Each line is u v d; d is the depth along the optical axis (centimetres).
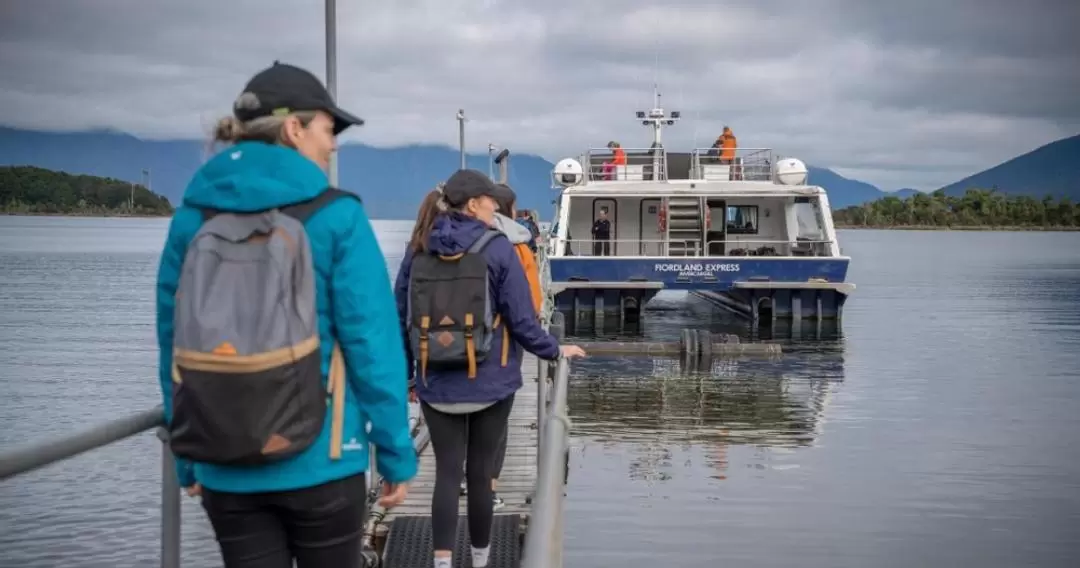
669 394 1873
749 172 3228
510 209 682
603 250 3039
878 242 17562
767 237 3228
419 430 1034
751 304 2977
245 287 261
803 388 1969
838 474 1269
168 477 347
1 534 1029
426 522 708
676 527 1035
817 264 2852
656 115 3447
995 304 4509
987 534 1035
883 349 2631
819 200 2966
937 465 1327
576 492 1165
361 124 307
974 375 2194
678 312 3672
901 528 1048
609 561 933
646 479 1228
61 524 1066
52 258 8738
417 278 517
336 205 276
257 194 269
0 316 3822
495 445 545
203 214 276
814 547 983
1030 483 1240
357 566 292
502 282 518
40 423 1777
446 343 511
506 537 672
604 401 1791
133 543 1009
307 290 265
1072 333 3178
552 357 530
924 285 6022
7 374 2325
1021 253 12375
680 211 3206
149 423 326
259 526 279
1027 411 1752
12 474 246
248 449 255
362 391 280
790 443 1456
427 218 525
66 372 2367
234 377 254
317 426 265
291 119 285
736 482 1224
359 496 285
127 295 4988
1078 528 1055
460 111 3034
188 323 256
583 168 3200
